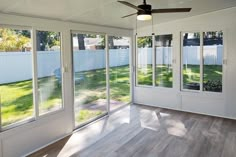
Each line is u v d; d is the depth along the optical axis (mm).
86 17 4004
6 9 2902
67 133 4113
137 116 5156
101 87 5133
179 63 5512
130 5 2701
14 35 3191
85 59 4598
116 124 4621
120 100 5941
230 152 3303
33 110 3521
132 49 6262
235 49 4707
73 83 4301
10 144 3139
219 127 4359
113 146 3584
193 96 5375
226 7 4602
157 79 6008
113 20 4617
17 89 3277
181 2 3832
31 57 3445
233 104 4848
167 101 5820
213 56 5074
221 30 4867
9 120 3182
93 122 4754
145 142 3709
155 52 5938
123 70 6031
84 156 3273
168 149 3439
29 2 2762
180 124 4566
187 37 5375
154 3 3672
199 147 3488
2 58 3061
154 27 5805
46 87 3729
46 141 3699
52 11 3312
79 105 4500
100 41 5004
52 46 3797
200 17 5082
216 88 5098
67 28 4012
